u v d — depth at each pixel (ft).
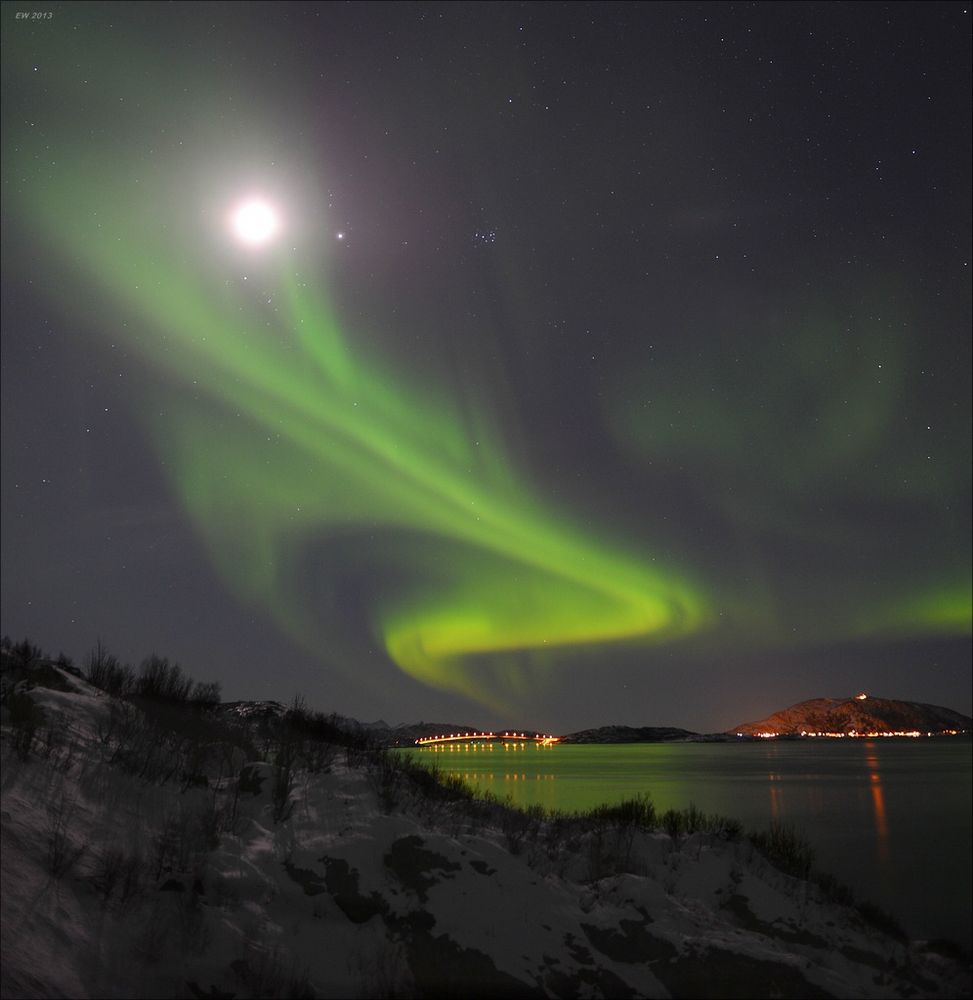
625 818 41.78
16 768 24.02
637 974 23.26
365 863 24.82
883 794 187.93
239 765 32.76
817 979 23.85
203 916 20.77
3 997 15.14
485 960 21.99
